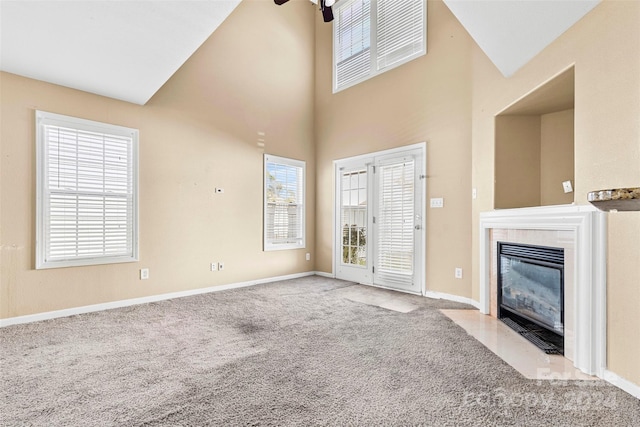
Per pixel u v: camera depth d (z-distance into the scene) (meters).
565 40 2.30
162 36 2.78
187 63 4.37
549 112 3.18
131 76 3.31
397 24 4.79
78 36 2.66
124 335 2.85
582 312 2.13
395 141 4.69
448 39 4.10
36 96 3.26
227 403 1.78
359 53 5.31
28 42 2.67
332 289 4.68
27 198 3.19
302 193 5.76
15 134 3.14
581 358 2.14
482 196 3.51
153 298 4.00
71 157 3.46
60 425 1.60
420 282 4.34
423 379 2.04
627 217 1.86
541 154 3.27
